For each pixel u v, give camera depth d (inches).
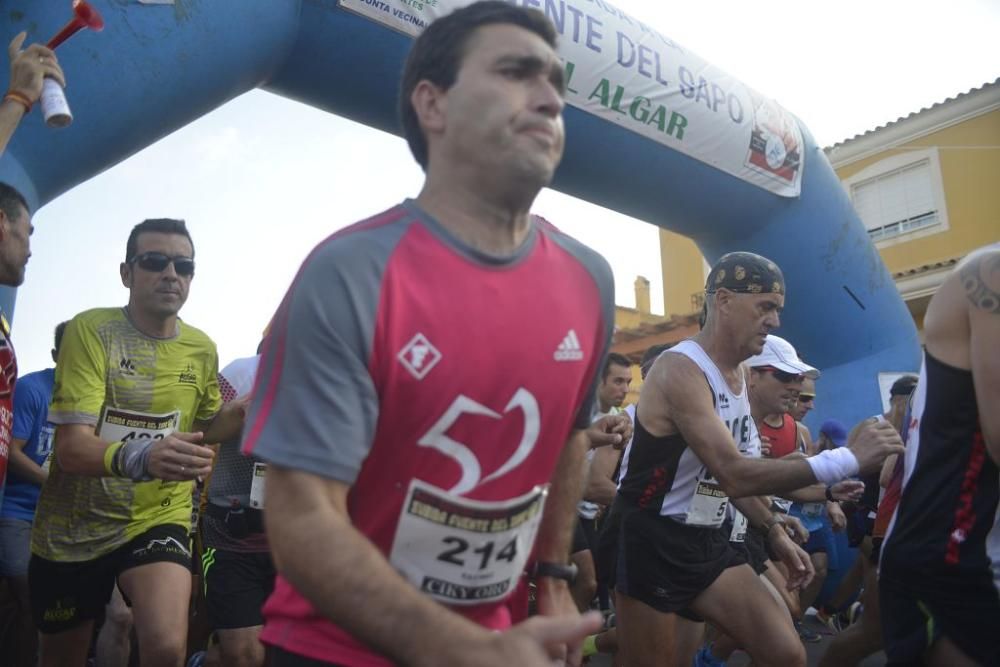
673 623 102.7
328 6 173.0
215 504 120.5
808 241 271.9
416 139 51.2
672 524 102.5
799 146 268.8
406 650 33.5
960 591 63.7
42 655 110.6
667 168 233.0
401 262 43.0
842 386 277.6
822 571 214.7
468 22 46.4
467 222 46.3
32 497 136.8
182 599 100.5
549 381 47.0
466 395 43.2
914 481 68.1
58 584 105.7
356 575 34.5
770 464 92.8
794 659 97.2
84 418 98.7
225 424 118.5
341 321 39.9
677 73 228.1
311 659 45.4
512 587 50.4
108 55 137.8
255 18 161.8
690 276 607.5
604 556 110.7
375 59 181.0
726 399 104.9
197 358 116.4
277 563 37.9
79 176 145.3
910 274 478.0
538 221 54.0
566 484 58.9
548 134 45.1
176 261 109.3
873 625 114.7
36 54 97.1
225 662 112.5
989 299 61.9
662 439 103.3
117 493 105.0
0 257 97.5
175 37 147.3
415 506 44.1
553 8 196.4
